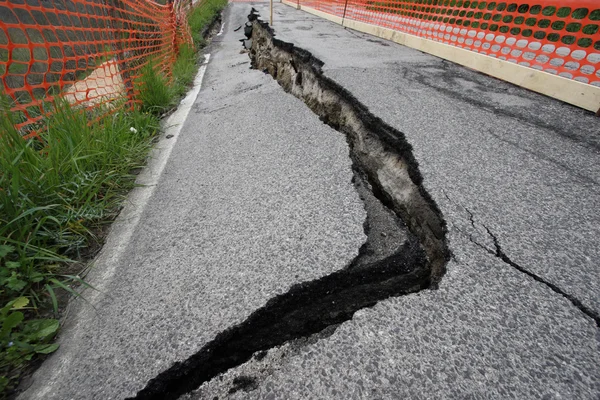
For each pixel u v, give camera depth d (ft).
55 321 3.94
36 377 3.40
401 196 6.02
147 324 3.79
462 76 10.96
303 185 6.15
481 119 7.75
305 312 3.86
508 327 3.33
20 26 6.50
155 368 3.31
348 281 4.26
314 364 3.12
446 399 2.77
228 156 7.70
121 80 11.06
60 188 5.83
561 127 7.36
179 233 5.33
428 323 3.41
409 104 8.50
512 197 5.19
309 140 7.87
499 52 11.01
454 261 4.12
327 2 31.14
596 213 4.84
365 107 8.31
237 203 5.85
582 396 2.77
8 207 4.78
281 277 4.18
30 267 4.36
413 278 4.42
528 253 4.18
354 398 2.81
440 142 6.75
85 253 5.24
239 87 13.38
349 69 11.28
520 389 2.82
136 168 7.95
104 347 3.63
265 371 3.24
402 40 16.26
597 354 3.08
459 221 4.74
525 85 9.77
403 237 5.16
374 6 22.11
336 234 4.91
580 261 4.06
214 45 25.71
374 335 3.33
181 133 9.94
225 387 3.13
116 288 4.46
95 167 7.02
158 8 18.74
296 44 14.88
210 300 3.96
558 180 5.60
